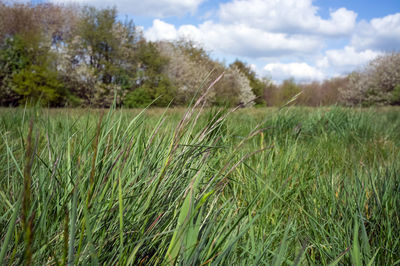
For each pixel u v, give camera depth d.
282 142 3.14
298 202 1.77
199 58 30.61
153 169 1.09
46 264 0.73
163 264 0.79
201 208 0.95
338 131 4.20
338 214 1.46
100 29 21.38
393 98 24.78
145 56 23.41
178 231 0.76
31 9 26.67
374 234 1.30
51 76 17.62
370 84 25.66
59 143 1.25
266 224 1.40
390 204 1.41
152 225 0.89
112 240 0.86
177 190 1.14
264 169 2.06
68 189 0.96
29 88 16.25
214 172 1.56
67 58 20.56
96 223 0.84
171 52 28.14
